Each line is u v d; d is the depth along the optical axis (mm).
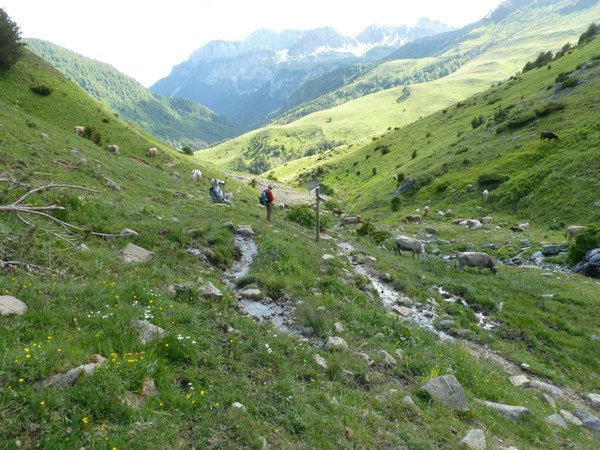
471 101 95062
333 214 48719
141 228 11953
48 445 3152
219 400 4703
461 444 5191
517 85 82312
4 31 39531
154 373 4562
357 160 98812
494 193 36000
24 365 3789
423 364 7914
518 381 8773
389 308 12312
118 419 3736
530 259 20734
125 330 5215
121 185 20094
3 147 16047
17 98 37781
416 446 4926
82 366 4023
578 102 45500
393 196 52156
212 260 11977
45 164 16312
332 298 10969
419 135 88625
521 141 44594
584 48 79125
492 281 16688
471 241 25828
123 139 41906
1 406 3309
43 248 7582
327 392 5902
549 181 31281
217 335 6484
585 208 25641
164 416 4051
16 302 4988
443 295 14812
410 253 23844
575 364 10305
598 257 16703
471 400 6906
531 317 12727
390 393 6434
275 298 10352
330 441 4629
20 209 6301
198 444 3869
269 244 13750
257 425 4469
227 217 18453
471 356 9492
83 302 5797
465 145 56281
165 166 39719
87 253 8234
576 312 13102
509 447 5473
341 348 7801
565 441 6340
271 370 5953
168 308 6598
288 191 80250
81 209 11805
